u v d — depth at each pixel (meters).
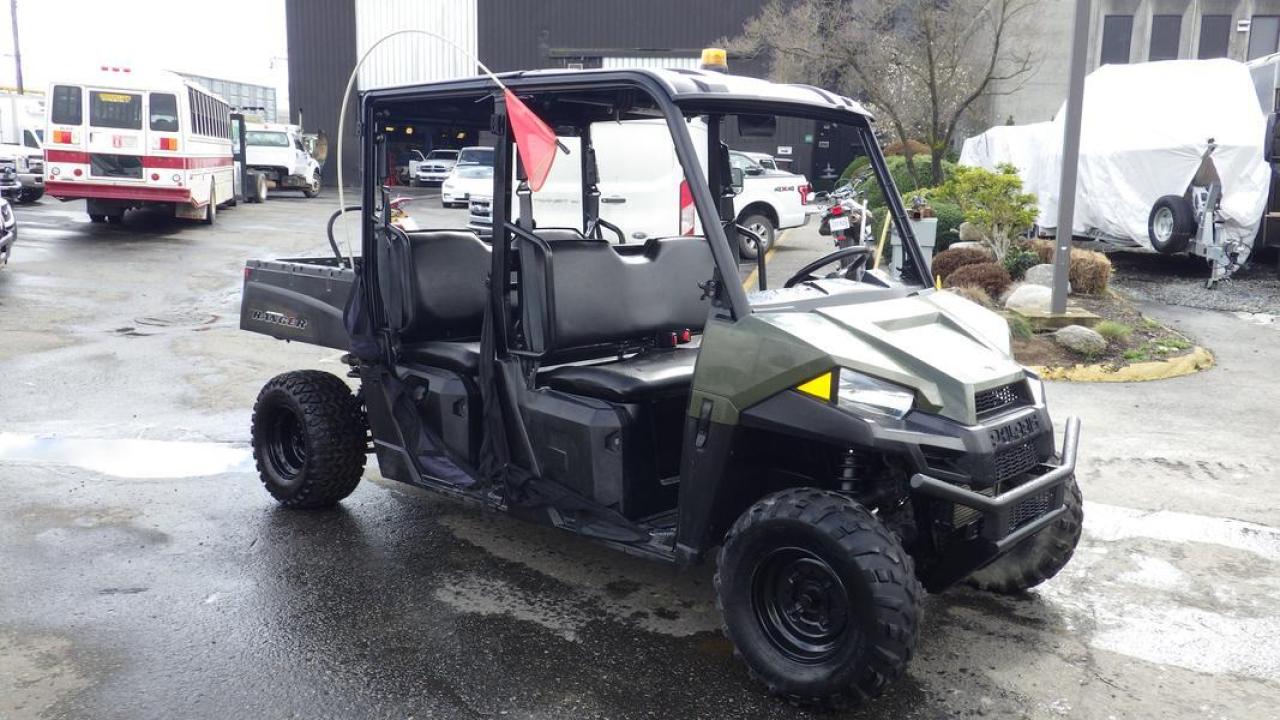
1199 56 32.31
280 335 5.45
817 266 4.22
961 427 3.34
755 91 4.05
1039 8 26.91
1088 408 7.62
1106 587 4.57
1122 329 9.27
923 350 3.55
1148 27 32.31
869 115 4.46
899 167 21.09
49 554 4.74
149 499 5.52
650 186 9.12
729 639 3.60
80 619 4.09
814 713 3.45
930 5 18.77
